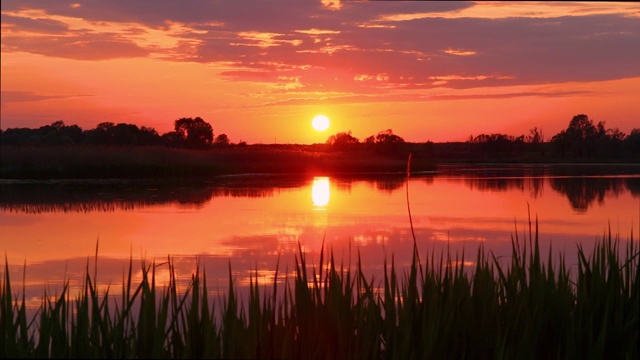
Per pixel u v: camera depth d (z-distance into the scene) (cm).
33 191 2505
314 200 2108
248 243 1221
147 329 373
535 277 504
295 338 443
